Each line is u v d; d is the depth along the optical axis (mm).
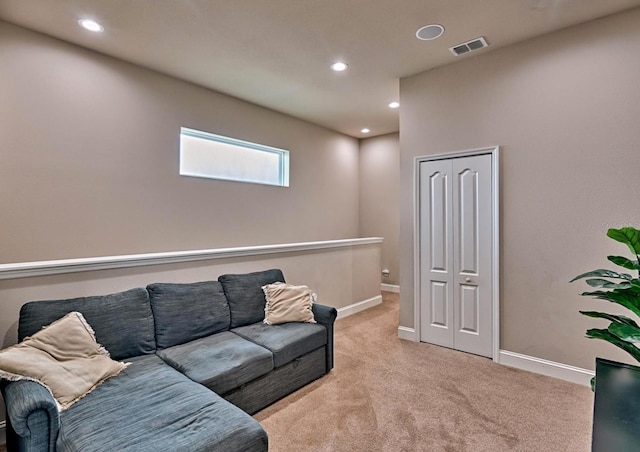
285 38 3014
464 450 1951
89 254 3281
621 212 2590
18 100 2863
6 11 2627
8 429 1732
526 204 3006
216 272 3113
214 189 4348
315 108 4945
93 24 2807
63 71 3090
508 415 2299
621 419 1104
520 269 3043
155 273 2717
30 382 1575
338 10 2588
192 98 4062
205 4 2527
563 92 2816
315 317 2998
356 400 2492
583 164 2740
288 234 5348
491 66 3189
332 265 4398
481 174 3281
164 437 1430
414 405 2426
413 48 3158
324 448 1974
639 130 2512
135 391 1776
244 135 4648
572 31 2771
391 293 6152
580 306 2766
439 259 3570
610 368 1231
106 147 3377
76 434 1443
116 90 3434
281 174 5340
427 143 3623
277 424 2199
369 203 6672
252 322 2906
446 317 3533
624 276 1492
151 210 3732
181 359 2201
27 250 2928
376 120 5535
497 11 2580
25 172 2910
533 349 2984
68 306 2068
